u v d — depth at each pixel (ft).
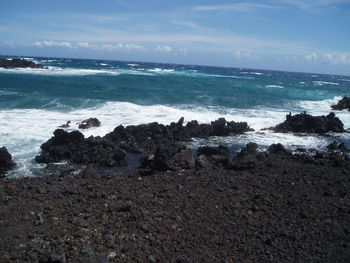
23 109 78.43
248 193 38.60
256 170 47.26
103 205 33.53
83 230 28.07
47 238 26.45
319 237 28.89
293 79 312.09
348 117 97.71
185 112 86.28
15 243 25.46
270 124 80.43
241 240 27.96
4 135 57.52
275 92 149.07
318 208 34.78
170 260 24.61
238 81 210.79
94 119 68.33
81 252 24.09
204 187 40.09
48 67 244.42
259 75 363.56
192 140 64.80
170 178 43.01
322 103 121.29
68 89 115.44
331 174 46.70
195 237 28.14
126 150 55.88
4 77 137.08
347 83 298.76
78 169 46.98
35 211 31.55
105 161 49.44
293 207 34.88
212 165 48.75
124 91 118.21
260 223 31.09
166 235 28.22
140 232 28.37
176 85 152.56
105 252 24.94
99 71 228.84
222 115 86.89
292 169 48.21
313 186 41.60
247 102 109.60
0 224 28.50
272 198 37.14
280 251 26.61
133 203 34.42
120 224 29.53
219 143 63.36
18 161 48.34
